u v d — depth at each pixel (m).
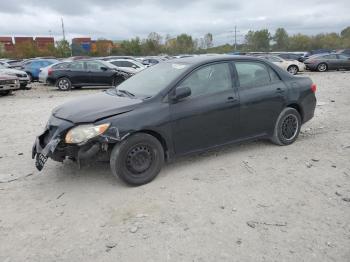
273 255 3.17
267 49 95.06
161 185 4.62
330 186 4.49
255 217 3.79
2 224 3.82
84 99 5.20
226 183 4.63
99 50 80.12
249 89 5.50
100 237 3.52
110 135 4.30
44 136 4.75
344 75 22.31
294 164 5.23
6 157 5.99
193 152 5.07
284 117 5.93
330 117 8.45
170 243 3.38
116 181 4.80
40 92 17.05
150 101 4.67
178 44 92.31
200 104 4.97
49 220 3.88
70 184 4.78
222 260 3.12
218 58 5.38
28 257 3.25
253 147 6.04
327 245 3.29
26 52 72.56
